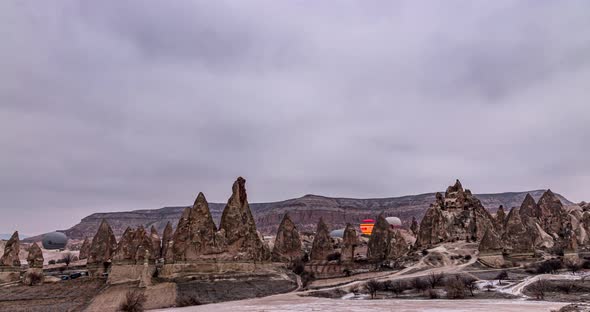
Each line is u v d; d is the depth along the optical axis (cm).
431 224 15775
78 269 14100
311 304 8194
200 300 9138
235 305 8344
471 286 9438
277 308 7656
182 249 10775
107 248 12712
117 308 8375
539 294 8369
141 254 10712
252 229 13262
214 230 11469
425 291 9738
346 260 14362
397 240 14938
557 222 17450
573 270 10869
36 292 9625
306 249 19450
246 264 11450
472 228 15462
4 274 10706
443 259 13088
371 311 6912
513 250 13388
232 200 12394
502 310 6562
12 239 11206
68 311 8281
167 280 10225
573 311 6366
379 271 12838
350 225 14950
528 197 19000
